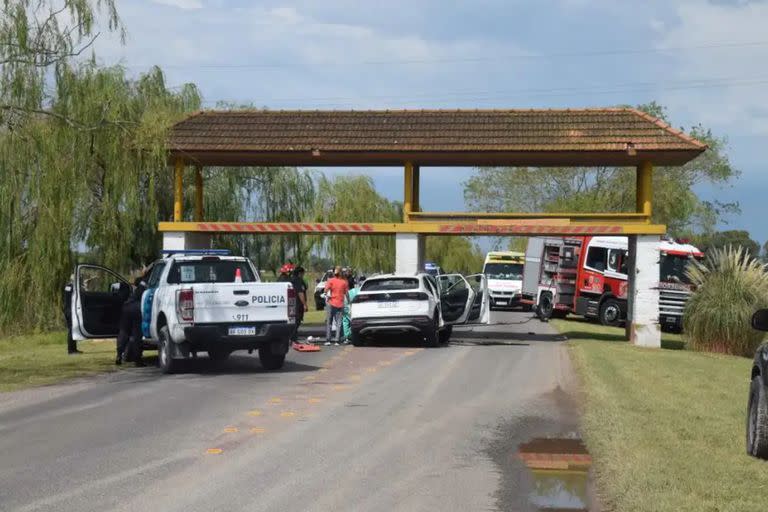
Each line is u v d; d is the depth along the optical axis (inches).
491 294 2659.9
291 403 674.2
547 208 2898.6
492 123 1444.4
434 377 857.5
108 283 1519.4
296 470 448.5
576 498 397.4
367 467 457.4
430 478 435.2
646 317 1369.3
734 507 369.7
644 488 400.2
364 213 2751.0
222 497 392.8
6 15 1005.8
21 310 1230.3
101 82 1299.2
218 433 547.5
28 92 1016.2
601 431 545.3
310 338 1305.4
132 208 1471.5
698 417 612.1
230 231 1418.6
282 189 2084.2
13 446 505.4
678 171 2815.0
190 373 898.7
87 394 730.2
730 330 1294.3
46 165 1098.1
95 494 396.2
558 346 1295.5
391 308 1216.2
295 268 1278.3
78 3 1050.7
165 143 1365.7
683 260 1718.8
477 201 3070.9
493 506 383.9
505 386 794.2
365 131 1437.0
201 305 864.9
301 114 1496.1
